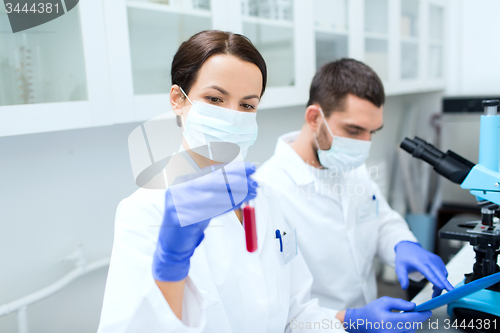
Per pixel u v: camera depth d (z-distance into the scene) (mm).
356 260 1317
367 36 2100
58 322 1311
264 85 862
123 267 714
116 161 1442
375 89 1158
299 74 1710
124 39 1122
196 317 697
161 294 647
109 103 1104
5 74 919
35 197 1242
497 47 2984
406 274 1157
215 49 781
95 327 1405
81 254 1315
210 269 812
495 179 823
